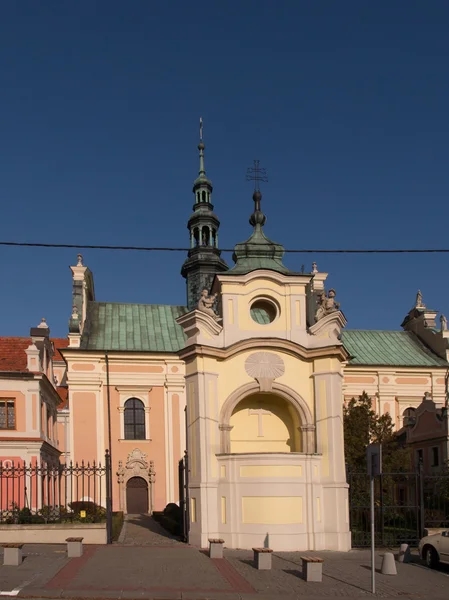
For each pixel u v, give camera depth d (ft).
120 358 167.02
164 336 181.37
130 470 163.12
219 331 94.27
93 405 163.63
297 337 96.02
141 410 167.53
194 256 200.95
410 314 212.64
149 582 60.34
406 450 130.93
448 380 176.45
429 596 58.75
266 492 87.56
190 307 198.08
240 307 95.76
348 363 182.91
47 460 144.05
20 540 90.02
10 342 141.49
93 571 65.62
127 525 125.59
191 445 92.43
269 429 97.96
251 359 94.32
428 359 193.26
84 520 93.91
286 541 86.89
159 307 195.62
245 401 98.07
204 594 55.77
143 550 83.30
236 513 88.12
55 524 91.25
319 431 93.15
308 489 89.71
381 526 101.14
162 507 162.91
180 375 169.17
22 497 126.62
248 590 58.03
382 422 130.82
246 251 101.19
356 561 79.30
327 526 90.12
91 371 165.17
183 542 93.91
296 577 65.62
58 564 69.87
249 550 85.81
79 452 160.97
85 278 185.57
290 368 95.25
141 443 164.86
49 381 140.26
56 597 53.62
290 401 94.43
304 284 97.76
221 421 92.02
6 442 127.95
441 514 111.55
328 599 55.83
